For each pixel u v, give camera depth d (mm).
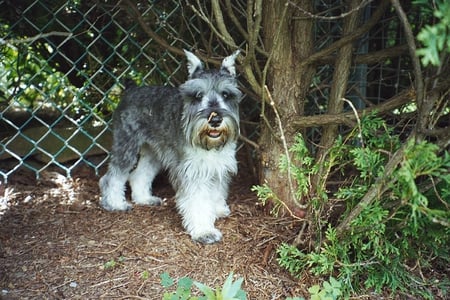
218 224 1176
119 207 1248
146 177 1330
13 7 1353
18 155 1392
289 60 1106
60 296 915
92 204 1268
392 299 964
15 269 978
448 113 953
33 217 1179
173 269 1007
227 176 1198
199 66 1128
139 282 964
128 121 1260
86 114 1487
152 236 1117
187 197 1127
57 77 1443
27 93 1476
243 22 1353
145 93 1259
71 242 1079
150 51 1425
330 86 1216
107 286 949
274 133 1096
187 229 1127
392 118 1101
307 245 1005
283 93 1115
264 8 1115
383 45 1422
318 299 821
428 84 839
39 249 1047
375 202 859
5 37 1347
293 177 1050
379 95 1447
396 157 798
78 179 1392
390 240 949
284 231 1123
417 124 800
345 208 1004
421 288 989
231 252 1067
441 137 816
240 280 761
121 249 1063
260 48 1114
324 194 958
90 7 1355
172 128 1180
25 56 1397
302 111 1153
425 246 986
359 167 907
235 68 1185
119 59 1461
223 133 1080
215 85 1090
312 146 1334
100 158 1473
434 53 534
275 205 1106
